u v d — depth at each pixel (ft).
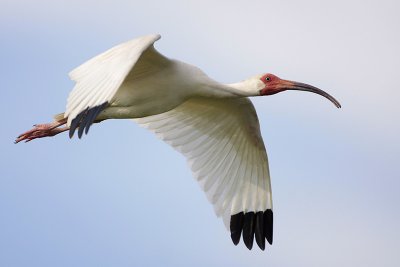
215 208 58.95
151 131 58.95
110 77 47.03
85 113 46.55
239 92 56.44
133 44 48.11
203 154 59.11
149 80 53.57
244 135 58.95
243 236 59.31
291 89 57.36
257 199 59.62
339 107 57.26
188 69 54.39
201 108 58.13
